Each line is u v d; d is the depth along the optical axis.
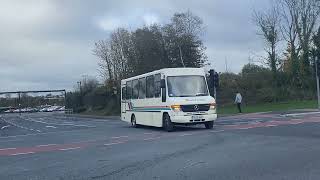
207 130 25.67
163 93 26.83
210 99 26.50
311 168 11.32
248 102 61.41
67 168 13.15
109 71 81.38
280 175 10.57
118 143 20.36
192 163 12.96
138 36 73.81
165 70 27.06
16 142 24.19
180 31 71.12
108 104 84.62
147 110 29.66
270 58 62.12
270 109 48.78
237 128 26.02
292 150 14.77
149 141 20.56
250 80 63.06
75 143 21.73
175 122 26.06
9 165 14.51
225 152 15.05
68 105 109.19
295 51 60.81
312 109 43.53
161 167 12.52
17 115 107.75
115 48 79.88
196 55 71.50
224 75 65.56
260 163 12.40
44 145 21.47
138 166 12.88
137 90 31.59
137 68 71.38
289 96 60.31
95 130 32.09
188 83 26.86
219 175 10.90
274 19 61.50
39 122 59.12
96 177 11.40
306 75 60.09
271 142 17.39
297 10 60.19
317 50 56.09
